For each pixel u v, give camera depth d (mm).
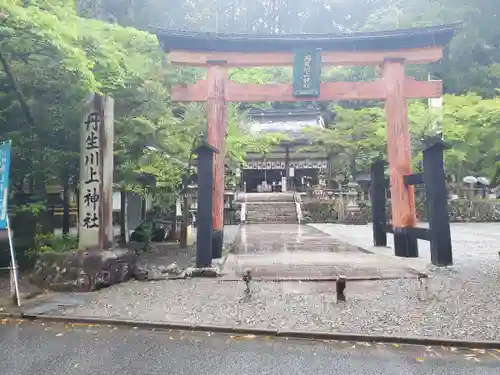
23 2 8516
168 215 18031
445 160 26438
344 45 11664
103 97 8375
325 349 4715
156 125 11156
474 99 24656
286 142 38031
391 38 11430
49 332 5402
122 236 14930
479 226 25250
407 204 11266
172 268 9055
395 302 6492
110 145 8500
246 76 24500
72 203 14000
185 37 11414
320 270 9289
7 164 7082
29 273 9406
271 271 9250
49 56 8188
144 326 5582
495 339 4812
